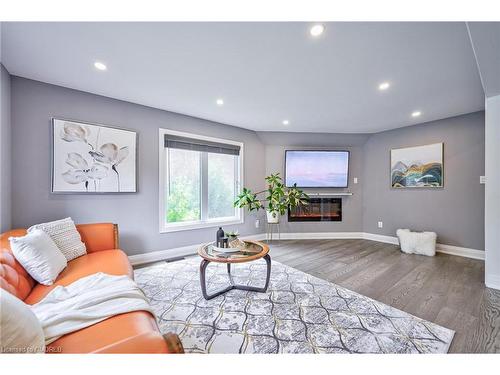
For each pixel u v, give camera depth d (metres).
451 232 3.36
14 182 2.14
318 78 2.21
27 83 2.21
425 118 3.43
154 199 3.03
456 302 1.89
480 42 1.38
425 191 3.63
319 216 4.50
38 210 2.26
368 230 4.38
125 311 1.09
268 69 2.05
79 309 1.09
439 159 3.46
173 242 3.21
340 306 1.83
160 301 1.91
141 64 1.97
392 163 4.01
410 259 3.07
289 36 1.59
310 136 4.35
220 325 1.57
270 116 3.39
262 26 1.49
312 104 2.90
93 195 2.57
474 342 1.39
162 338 0.75
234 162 4.06
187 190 3.47
